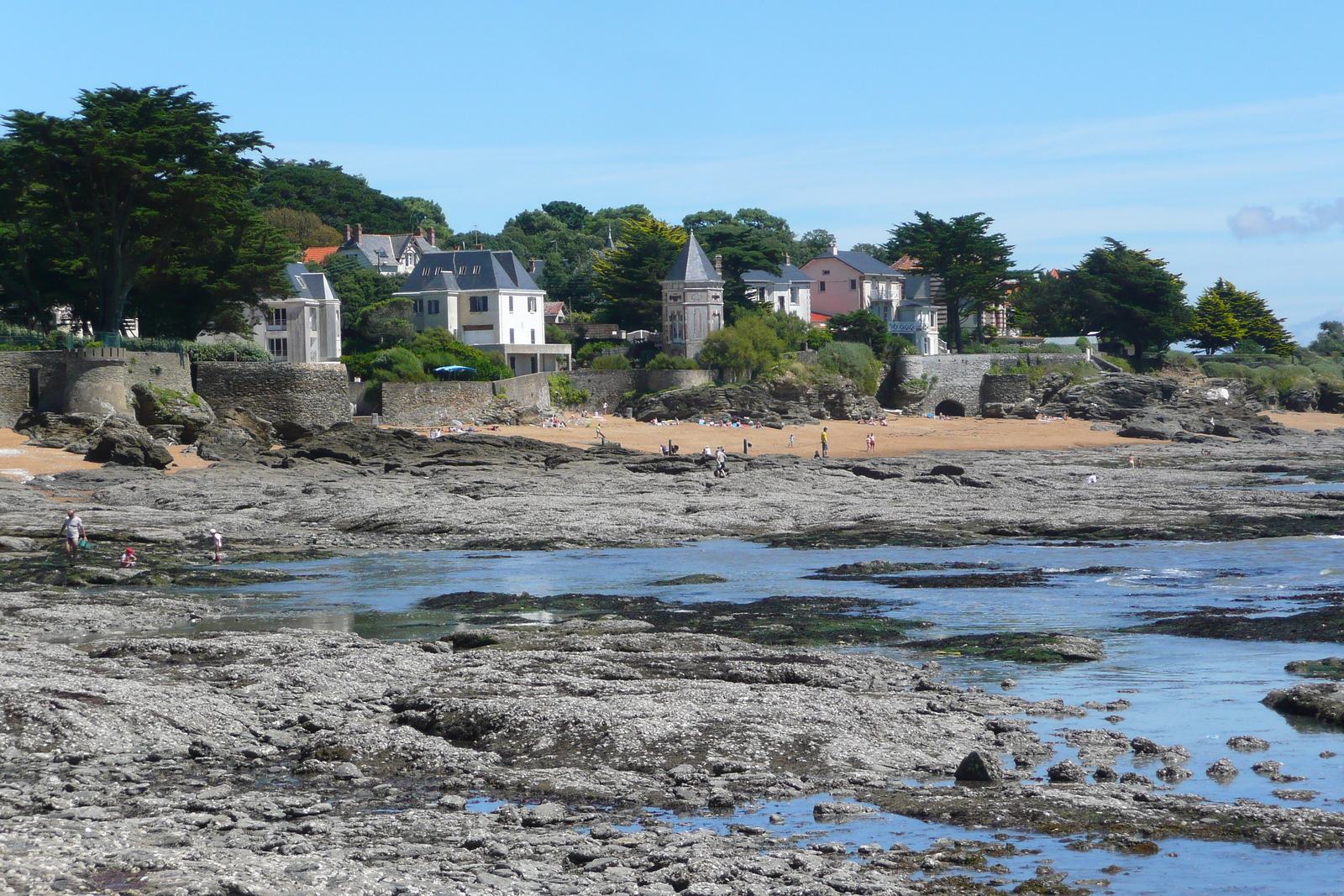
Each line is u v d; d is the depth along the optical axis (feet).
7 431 260.01
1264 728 68.54
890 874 45.34
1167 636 99.91
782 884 44.09
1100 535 174.91
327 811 54.70
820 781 58.29
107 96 279.08
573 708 68.49
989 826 50.88
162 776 61.00
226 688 79.51
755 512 202.18
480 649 94.38
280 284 312.09
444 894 42.93
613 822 52.85
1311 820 50.44
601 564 155.02
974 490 237.25
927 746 64.39
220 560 157.79
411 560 160.66
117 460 244.01
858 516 198.59
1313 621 100.78
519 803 56.08
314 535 182.29
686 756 61.93
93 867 44.80
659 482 241.96
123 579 138.21
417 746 63.82
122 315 290.15
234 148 285.23
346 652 90.99
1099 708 74.28
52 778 59.77
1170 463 331.98
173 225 275.80
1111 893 43.34
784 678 81.87
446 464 257.55
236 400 299.17
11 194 266.36
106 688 73.56
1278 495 217.77
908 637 101.81
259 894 42.04
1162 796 54.34
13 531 171.83
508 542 173.58
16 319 300.40
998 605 117.39
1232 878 44.50
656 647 93.97
